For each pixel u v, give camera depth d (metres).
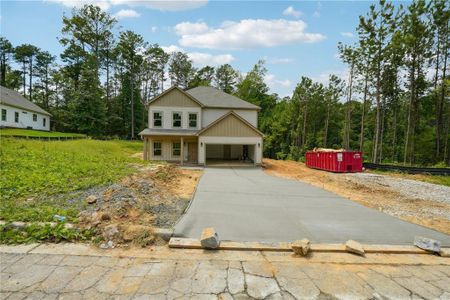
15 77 46.72
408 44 21.70
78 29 37.31
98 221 4.39
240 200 7.30
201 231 4.64
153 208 5.79
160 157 19.86
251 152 21.11
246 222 5.27
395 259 3.83
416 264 3.69
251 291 2.83
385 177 15.10
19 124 26.98
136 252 3.72
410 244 4.40
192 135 18.48
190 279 3.04
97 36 38.31
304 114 37.56
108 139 35.41
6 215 4.41
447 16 20.81
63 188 6.56
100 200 5.73
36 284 2.83
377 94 23.42
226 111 21.22
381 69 23.36
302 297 2.76
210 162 20.28
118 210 5.08
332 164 17.25
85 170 8.95
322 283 3.06
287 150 39.91
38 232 3.97
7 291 2.69
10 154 10.71
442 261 3.82
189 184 9.81
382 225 5.45
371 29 21.55
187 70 51.38
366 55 23.06
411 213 6.85
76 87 38.09
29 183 6.70
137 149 26.80
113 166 10.86
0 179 6.80
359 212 6.44
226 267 3.37
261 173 15.10
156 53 43.72
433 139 27.94
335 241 4.43
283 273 3.26
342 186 11.20
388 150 34.22
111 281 2.94
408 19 20.97
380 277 3.27
